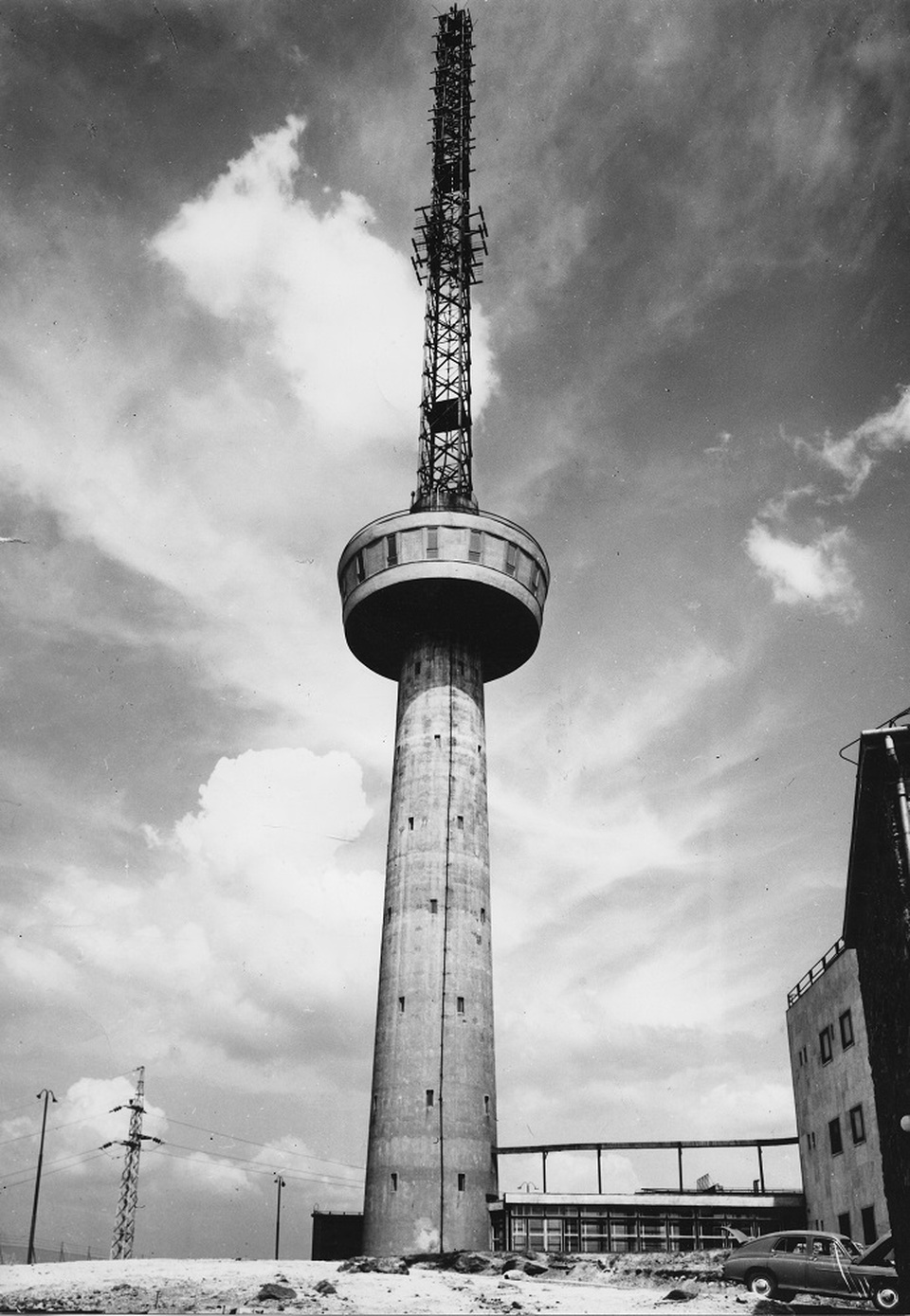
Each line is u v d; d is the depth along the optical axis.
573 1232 50.81
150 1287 35.59
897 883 24.42
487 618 66.81
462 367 76.69
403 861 60.69
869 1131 39.19
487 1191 53.44
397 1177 53.09
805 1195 47.94
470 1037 56.41
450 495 71.75
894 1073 26.69
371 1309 31.84
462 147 83.25
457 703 64.50
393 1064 55.81
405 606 66.38
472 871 60.56
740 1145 51.47
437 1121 54.00
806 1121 47.84
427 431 75.06
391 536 66.00
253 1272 40.44
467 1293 36.06
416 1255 48.88
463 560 64.75
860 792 25.72
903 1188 26.34
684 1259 43.97
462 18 86.06
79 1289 35.06
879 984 28.08
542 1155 53.97
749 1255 29.09
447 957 57.84
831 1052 43.88
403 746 64.12
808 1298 29.09
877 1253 27.64
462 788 62.25
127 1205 74.25
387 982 58.12
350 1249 60.78
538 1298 34.44
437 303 78.75
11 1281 37.41
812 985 46.62
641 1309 30.42
